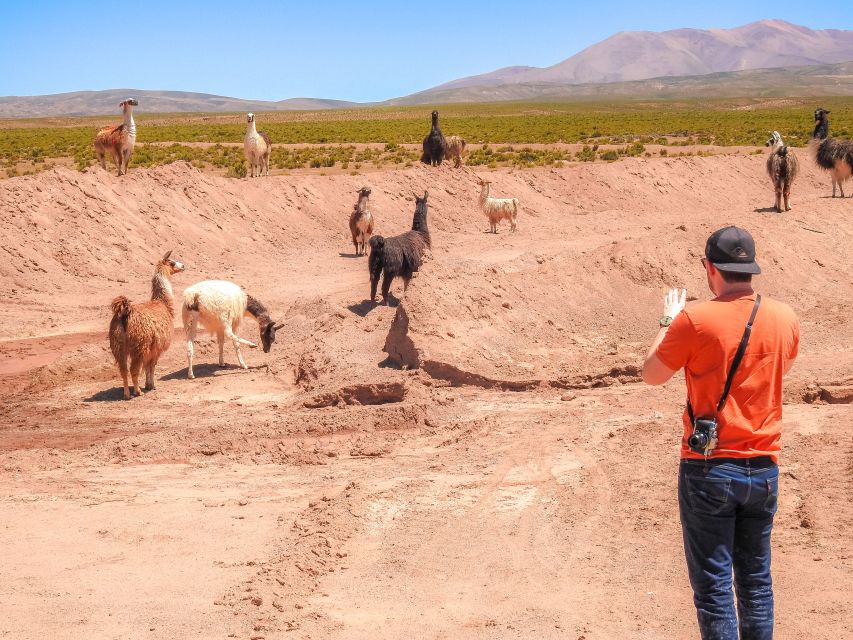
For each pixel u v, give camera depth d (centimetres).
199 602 598
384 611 598
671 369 430
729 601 411
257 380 1477
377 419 1171
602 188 3947
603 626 566
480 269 1777
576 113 15938
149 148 5778
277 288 2277
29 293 2180
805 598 582
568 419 1144
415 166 3697
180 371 1550
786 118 10581
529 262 2239
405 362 1417
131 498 884
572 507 805
